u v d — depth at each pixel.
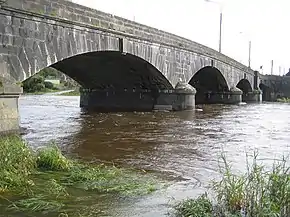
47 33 19.14
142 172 11.68
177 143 17.38
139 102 38.62
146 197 9.04
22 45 17.56
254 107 49.41
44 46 18.94
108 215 7.81
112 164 12.75
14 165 10.20
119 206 8.36
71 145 16.38
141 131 21.44
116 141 17.75
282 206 6.96
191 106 37.06
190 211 7.79
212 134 20.61
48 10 19.06
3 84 15.87
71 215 7.78
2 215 7.66
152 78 34.62
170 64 34.34
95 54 26.64
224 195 8.20
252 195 7.22
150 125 24.39
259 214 6.87
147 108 38.12
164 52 32.94
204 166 12.65
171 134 20.36
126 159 13.66
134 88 38.50
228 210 7.45
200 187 10.04
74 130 21.34
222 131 21.95
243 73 62.66
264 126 24.94
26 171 10.37
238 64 58.78
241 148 16.22
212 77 51.78
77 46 21.44
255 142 17.92
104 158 13.77
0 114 15.70
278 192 7.32
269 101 76.88
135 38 27.58
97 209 8.16
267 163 13.06
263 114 36.12
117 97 39.91
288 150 15.77
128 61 29.89
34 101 54.94
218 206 7.73
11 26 16.95
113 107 40.03
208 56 43.44
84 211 8.02
